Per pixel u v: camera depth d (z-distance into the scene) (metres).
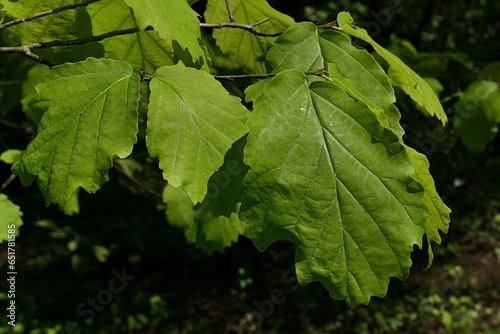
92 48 0.50
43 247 2.25
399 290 2.31
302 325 2.12
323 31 0.42
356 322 2.15
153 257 2.35
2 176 2.28
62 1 0.48
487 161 3.01
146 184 1.23
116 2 0.47
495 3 2.89
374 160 0.34
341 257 0.33
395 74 0.44
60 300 2.09
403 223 0.33
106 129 0.34
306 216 0.33
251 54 0.55
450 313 2.23
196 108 0.35
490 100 0.94
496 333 2.16
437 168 2.57
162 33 0.36
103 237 2.26
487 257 2.54
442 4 2.95
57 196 0.34
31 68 0.98
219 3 0.52
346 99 0.35
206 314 2.14
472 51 1.82
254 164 0.33
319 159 0.34
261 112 0.34
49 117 0.35
